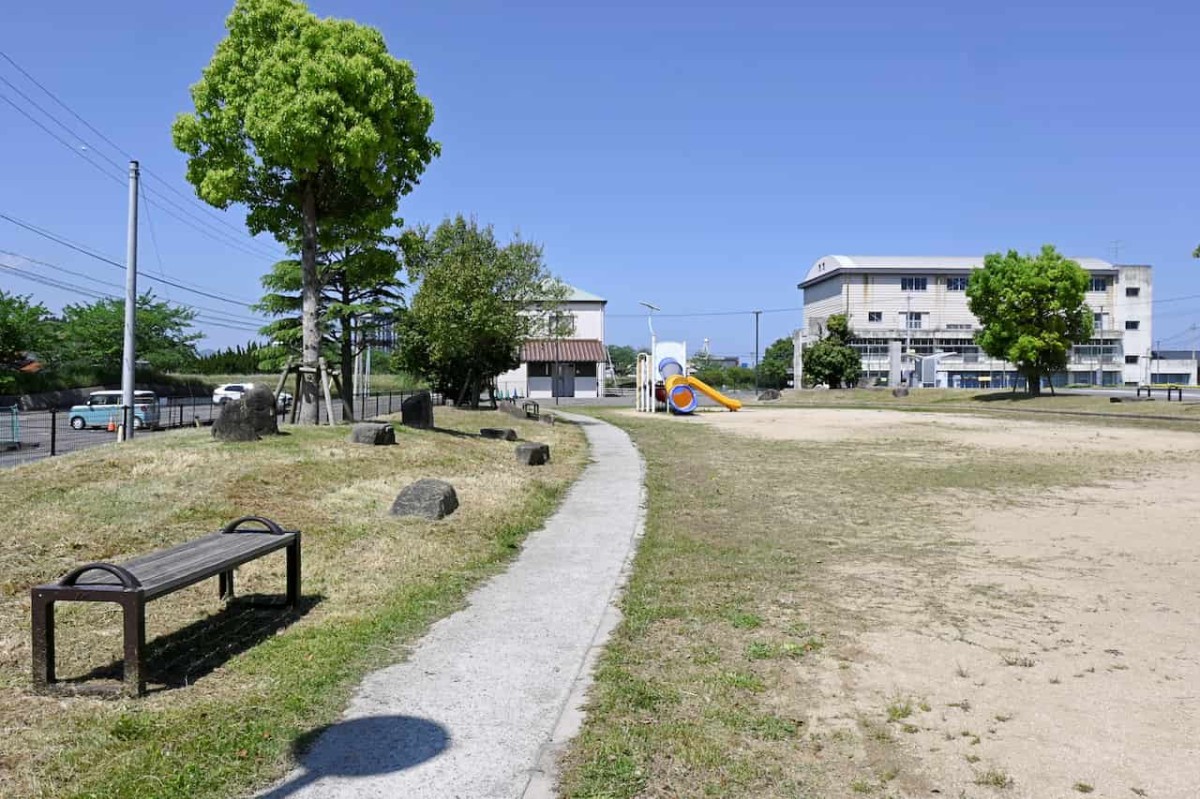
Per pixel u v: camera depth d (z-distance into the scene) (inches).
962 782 158.1
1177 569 345.1
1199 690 207.2
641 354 1934.1
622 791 150.6
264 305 1105.4
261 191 677.3
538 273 1349.7
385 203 705.0
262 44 624.1
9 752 159.5
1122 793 154.7
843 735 178.4
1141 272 3508.9
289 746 167.3
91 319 2106.3
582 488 589.3
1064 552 380.2
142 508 354.9
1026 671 220.1
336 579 300.4
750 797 150.6
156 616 248.8
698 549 380.5
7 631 225.9
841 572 336.8
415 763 160.9
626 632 248.8
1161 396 2145.7
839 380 2933.1
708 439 1066.7
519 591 299.0
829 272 3599.9
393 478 494.3
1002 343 2076.8
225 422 532.7
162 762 157.1
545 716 184.4
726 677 211.6
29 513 335.6
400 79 665.6
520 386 2847.0
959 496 564.4
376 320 1194.0
